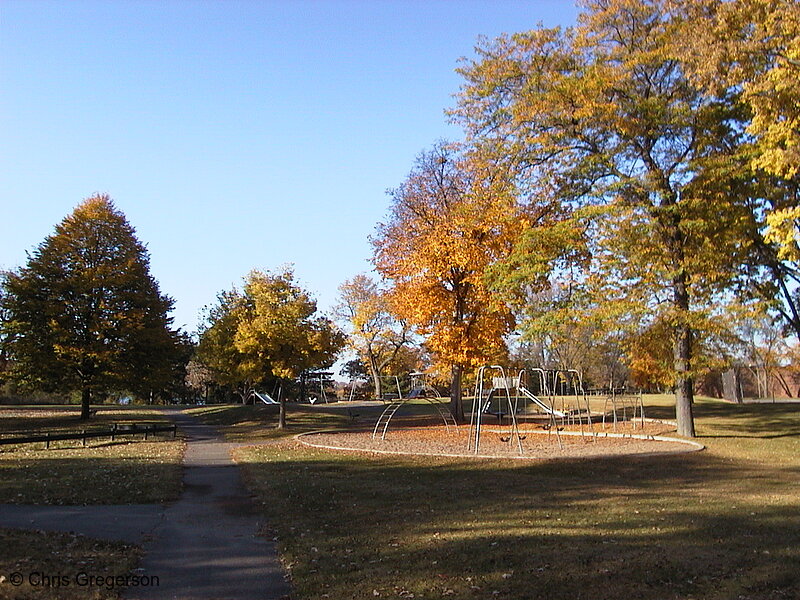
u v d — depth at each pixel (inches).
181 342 1566.2
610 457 733.9
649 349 991.6
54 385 1414.9
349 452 818.2
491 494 518.3
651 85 927.7
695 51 753.6
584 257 926.4
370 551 339.6
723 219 861.2
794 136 629.6
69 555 319.0
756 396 2469.2
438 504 472.4
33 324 1384.1
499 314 1189.7
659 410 1493.6
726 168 831.7
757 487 557.9
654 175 891.4
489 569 303.0
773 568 301.9
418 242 1228.5
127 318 1416.1
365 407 1939.0
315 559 325.1
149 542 361.4
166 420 1544.0
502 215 1058.1
